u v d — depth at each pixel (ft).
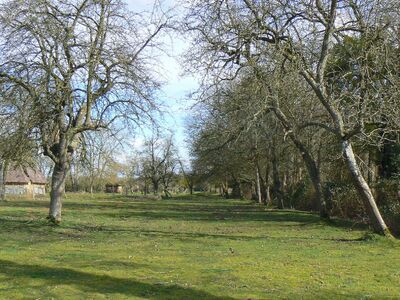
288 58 53.36
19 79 59.93
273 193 169.99
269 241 53.47
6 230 60.90
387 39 52.65
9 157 64.80
